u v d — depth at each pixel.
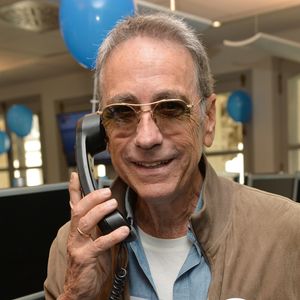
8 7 3.21
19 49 4.80
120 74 0.68
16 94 6.98
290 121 4.60
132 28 0.70
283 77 4.59
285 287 0.70
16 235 1.17
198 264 0.75
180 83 0.68
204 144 0.76
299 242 0.71
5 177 7.05
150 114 0.67
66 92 6.38
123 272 0.75
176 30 0.70
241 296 0.70
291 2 3.52
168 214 0.76
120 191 0.80
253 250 0.73
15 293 1.15
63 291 0.75
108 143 0.76
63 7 1.97
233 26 4.21
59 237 0.90
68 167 6.20
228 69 4.98
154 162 0.69
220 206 0.76
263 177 2.10
